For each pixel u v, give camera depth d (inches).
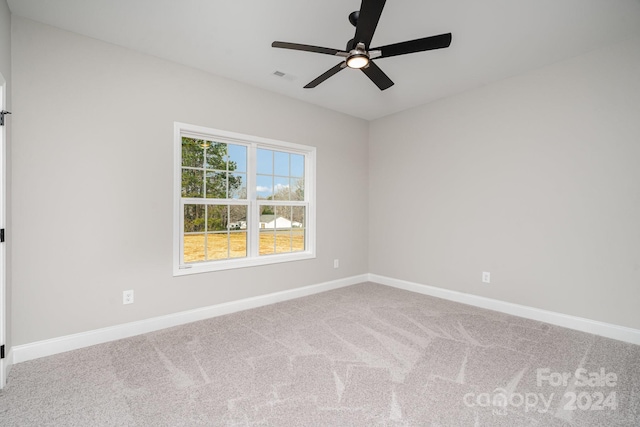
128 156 103.4
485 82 131.0
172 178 112.6
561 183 112.7
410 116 163.0
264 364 83.7
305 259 153.9
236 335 103.5
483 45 102.0
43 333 89.0
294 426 59.6
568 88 110.9
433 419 61.7
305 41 100.6
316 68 118.9
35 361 85.6
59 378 76.9
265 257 140.0
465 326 111.4
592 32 94.7
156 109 109.2
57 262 91.3
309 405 65.9
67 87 92.8
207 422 60.8
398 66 116.7
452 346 94.8
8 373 79.0
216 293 123.5
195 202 120.8
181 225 117.1
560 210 113.0
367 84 133.4
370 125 183.9
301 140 151.9
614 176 101.5
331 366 82.5
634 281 98.0
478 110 136.2
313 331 106.8
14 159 84.7
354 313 125.8
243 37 98.1
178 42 100.7
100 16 86.9
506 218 127.1
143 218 106.4
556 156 113.9
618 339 100.0
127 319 103.0
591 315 106.1
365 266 183.5
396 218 170.4
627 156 99.0
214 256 126.6
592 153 105.8
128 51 103.9
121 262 102.2
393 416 62.5
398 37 97.1
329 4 82.2
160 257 110.0
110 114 100.0
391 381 75.3
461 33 95.0
